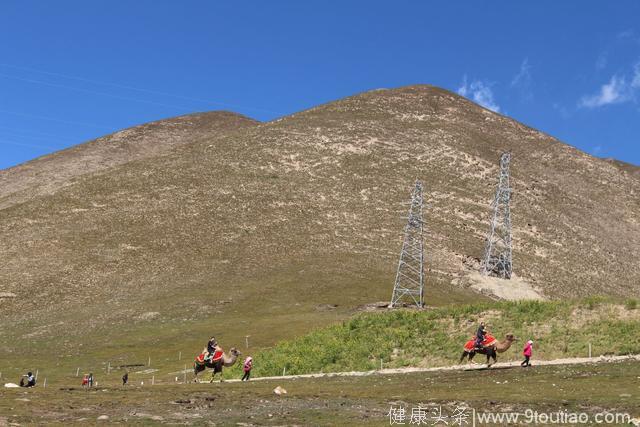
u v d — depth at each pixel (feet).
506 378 78.07
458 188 495.00
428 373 88.33
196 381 87.61
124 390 71.61
